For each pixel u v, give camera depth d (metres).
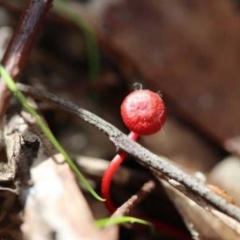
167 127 0.17
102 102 0.18
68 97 0.17
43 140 0.13
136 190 0.15
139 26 0.18
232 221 0.13
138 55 0.18
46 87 0.17
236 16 0.19
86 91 0.18
